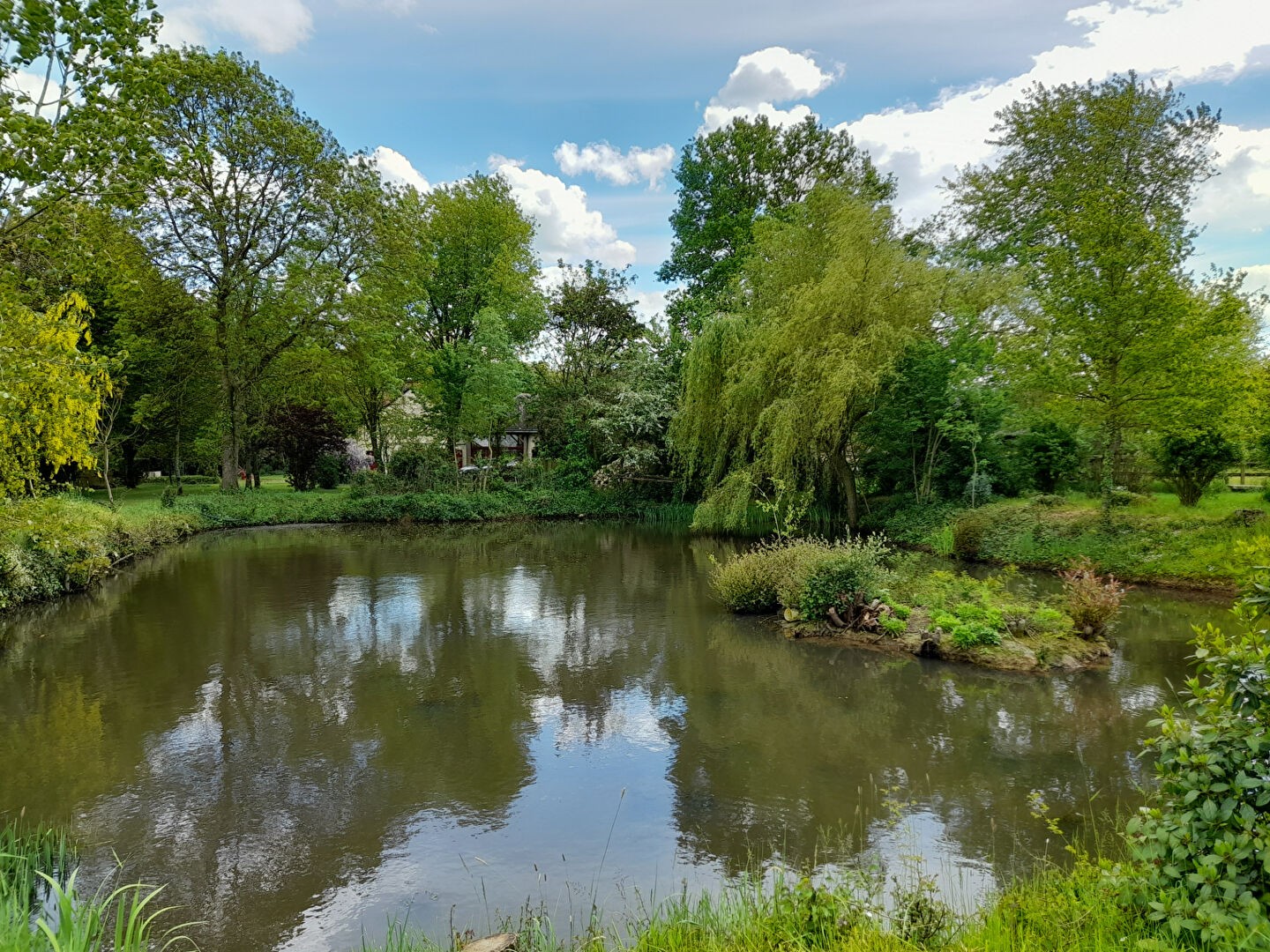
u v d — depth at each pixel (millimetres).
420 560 17828
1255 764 2672
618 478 28594
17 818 5172
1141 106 18438
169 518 20750
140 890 4301
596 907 4117
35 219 7539
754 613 11773
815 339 17703
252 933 3934
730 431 20562
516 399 33219
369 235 25750
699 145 31156
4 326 7980
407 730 6875
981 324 18859
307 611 12031
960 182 24094
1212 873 2473
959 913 3756
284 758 6230
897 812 4930
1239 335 15344
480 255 32938
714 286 30359
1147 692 7715
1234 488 19188
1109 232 13477
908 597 11016
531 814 5262
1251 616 2971
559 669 8805
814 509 21219
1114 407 14055
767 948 3129
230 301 24203
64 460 10938
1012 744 6438
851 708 7426
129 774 5910
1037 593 12273
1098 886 3123
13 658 9211
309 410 29781
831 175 29469
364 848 4801
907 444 20719
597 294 33562
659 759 6211
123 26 6770
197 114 21891
